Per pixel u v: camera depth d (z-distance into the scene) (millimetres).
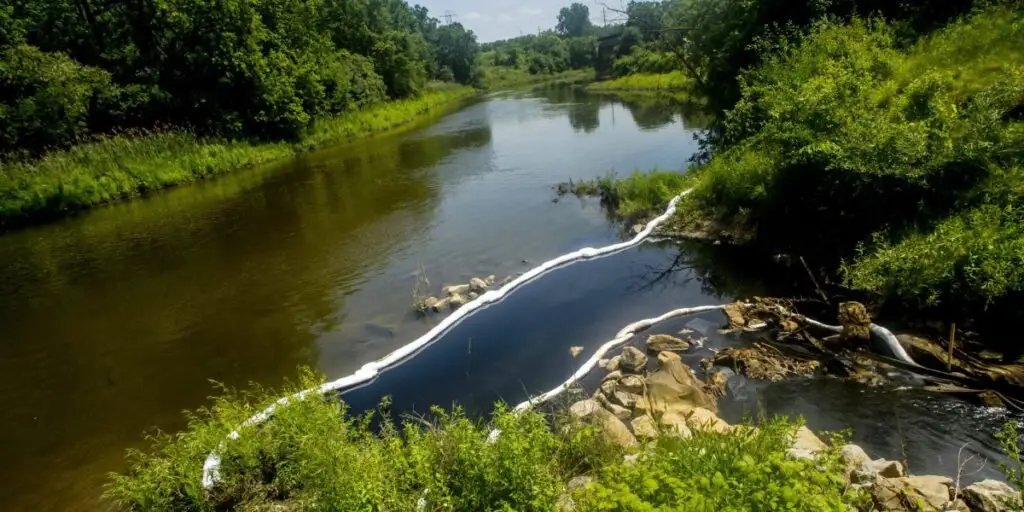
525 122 35500
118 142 21469
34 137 20109
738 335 8398
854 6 14617
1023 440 5684
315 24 36156
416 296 10711
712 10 19109
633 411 6801
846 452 5305
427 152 26469
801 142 9859
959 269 7312
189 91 25953
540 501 4285
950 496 4805
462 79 85812
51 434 7391
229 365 8789
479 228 14641
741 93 15156
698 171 14906
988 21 11562
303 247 13953
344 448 5074
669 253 11883
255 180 22250
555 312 9836
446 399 7621
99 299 11578
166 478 5555
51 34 23688
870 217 8969
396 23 70312
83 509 6000
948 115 9016
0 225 16938
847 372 7094
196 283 12102
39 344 9859
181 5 25562
